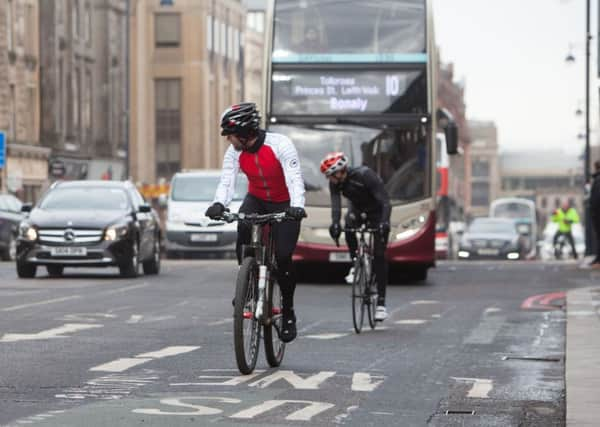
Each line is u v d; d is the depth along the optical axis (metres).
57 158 139.75
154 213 57.94
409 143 50.34
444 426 17.22
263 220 22.58
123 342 27.39
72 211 53.16
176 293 43.72
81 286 47.00
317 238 50.34
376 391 20.45
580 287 50.09
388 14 50.91
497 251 110.06
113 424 16.67
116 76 160.38
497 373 23.03
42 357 24.33
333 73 50.53
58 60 141.25
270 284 23.02
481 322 34.06
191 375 21.92
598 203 65.19
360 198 31.73
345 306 39.28
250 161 22.73
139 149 189.12
